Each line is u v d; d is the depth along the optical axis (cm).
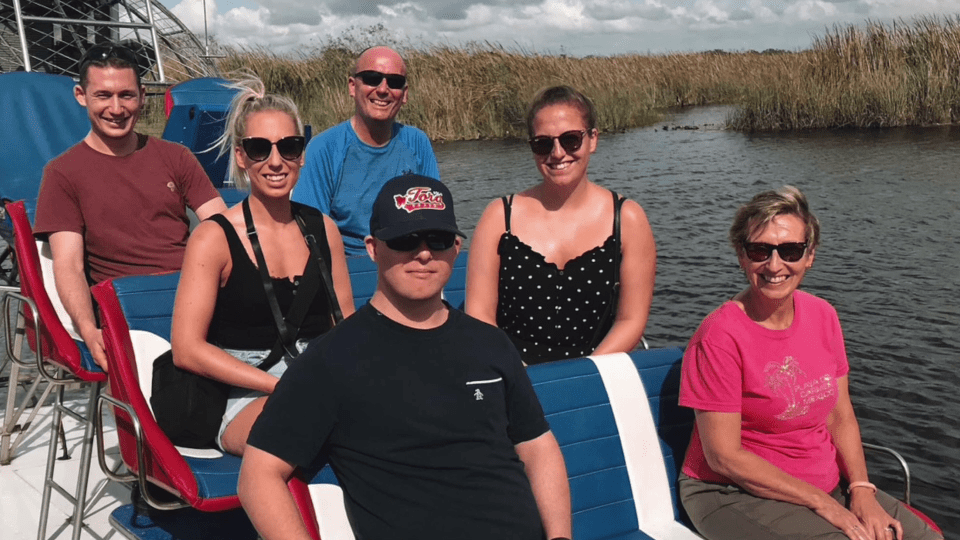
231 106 288
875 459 491
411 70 2441
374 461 210
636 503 281
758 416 269
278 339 281
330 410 208
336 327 214
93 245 374
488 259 319
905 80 2219
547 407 269
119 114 367
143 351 287
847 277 853
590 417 276
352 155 432
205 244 269
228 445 269
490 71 2425
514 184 1469
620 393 282
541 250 315
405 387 209
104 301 279
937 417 542
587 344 325
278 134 277
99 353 321
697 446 280
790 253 259
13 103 513
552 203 318
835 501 261
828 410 273
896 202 1216
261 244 281
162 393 273
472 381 215
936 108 2198
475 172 1633
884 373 613
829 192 1314
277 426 206
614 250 314
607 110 2489
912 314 739
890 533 262
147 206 381
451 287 391
